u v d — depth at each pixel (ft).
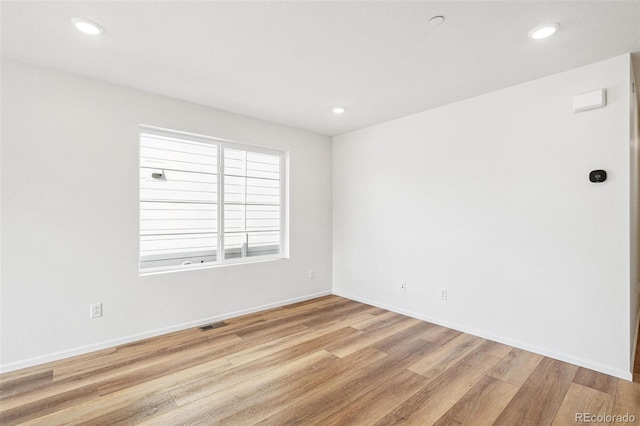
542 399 6.73
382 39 6.92
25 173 8.05
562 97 8.45
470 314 10.39
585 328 8.10
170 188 11.01
